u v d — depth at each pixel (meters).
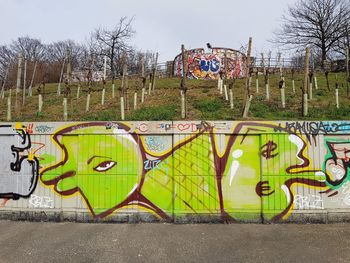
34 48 50.12
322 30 37.81
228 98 13.58
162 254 6.32
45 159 8.90
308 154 8.48
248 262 5.90
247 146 8.59
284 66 25.31
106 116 11.35
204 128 8.62
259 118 10.33
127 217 8.51
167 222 8.45
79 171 8.74
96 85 19.97
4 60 46.28
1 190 8.96
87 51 42.34
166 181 8.59
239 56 22.97
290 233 7.45
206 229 7.84
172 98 14.09
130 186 8.62
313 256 6.12
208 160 8.56
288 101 12.94
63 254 6.36
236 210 8.42
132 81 20.30
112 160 8.72
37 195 8.84
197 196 8.48
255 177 8.51
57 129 8.91
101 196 8.64
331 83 17.95
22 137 9.03
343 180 8.45
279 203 8.39
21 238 7.30
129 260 6.06
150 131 8.67
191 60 22.92
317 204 8.38
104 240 7.11
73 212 8.62
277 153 8.50
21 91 20.31
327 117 10.40
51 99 16.05
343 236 7.17
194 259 6.07
